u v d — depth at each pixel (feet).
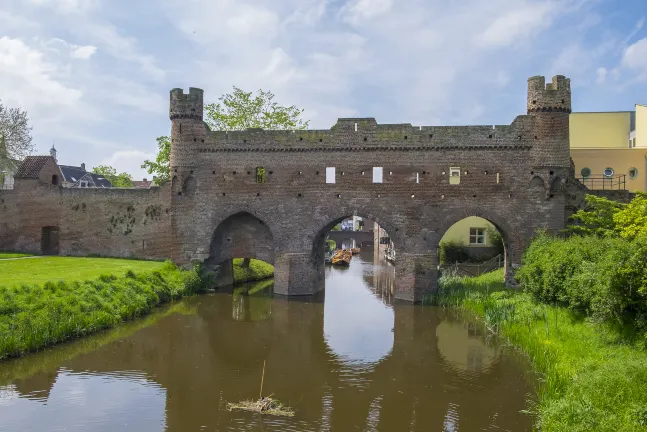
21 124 199.00
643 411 44.78
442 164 118.11
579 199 117.19
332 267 216.95
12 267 112.47
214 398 59.93
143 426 52.06
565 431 45.42
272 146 124.06
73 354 75.87
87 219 142.00
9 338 69.56
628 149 138.62
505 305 94.63
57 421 52.90
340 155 121.80
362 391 62.69
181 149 127.24
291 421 53.72
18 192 148.15
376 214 120.37
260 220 125.80
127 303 97.81
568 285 78.59
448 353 78.89
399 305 115.03
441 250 153.07
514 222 115.55
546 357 66.64
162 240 135.33
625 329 64.34
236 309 109.29
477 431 51.57
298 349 81.15
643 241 63.00
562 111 114.21
